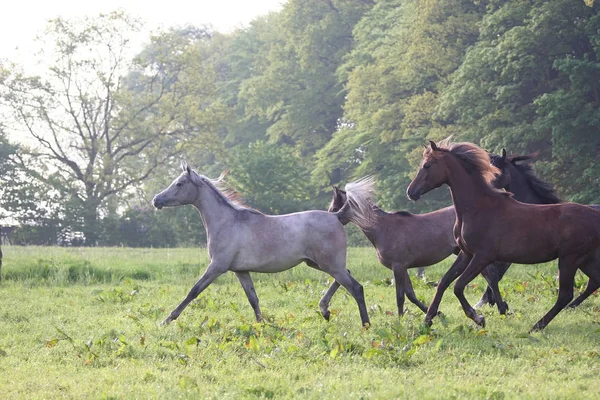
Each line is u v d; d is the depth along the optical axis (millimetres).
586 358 8648
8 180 46375
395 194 38594
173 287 16047
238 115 58656
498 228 10102
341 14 50094
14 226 46938
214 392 7395
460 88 33281
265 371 8297
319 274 17656
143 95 52938
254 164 43125
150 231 46219
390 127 40000
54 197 46719
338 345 9047
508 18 32625
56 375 8312
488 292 12742
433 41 36719
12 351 9578
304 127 51094
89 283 17297
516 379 7824
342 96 49469
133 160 54438
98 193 48344
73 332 10906
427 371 8219
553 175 30031
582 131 29031
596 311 12070
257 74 58625
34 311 12922
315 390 7398
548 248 10000
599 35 28891
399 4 46438
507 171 12352
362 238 43000
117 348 9625
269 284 16219
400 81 39938
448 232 11680
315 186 48062
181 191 11352
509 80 31719
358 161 47875
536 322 10945
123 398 7262
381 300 13562
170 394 7383
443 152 10414
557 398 7094
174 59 49125
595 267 10055
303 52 49219
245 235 11141
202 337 10211
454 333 10031
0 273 17578
